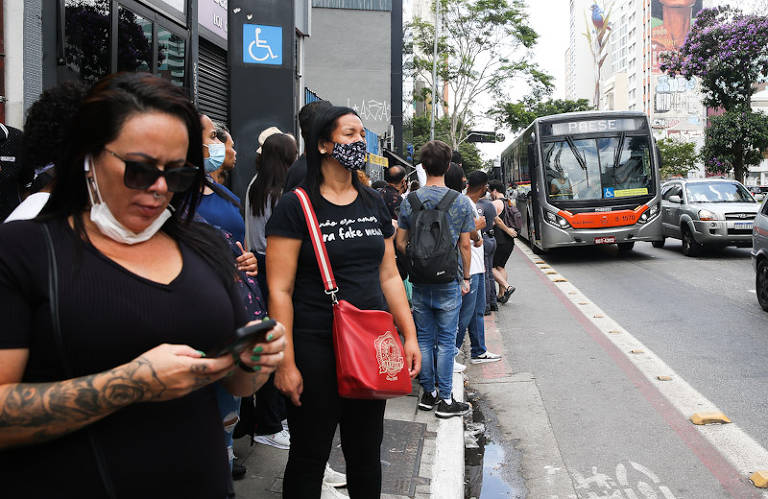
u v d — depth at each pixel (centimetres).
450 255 432
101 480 129
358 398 243
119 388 121
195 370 126
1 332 120
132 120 130
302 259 248
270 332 134
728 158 3097
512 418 487
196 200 155
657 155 1420
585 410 497
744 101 3077
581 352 664
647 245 1752
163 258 144
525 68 3344
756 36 2891
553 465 403
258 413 371
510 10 3192
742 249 1525
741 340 688
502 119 3516
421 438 407
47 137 204
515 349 687
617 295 993
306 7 1471
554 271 1283
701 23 3025
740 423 459
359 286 251
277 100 725
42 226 130
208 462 145
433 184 452
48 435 121
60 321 124
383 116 2522
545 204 1422
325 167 255
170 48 841
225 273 156
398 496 327
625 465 399
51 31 578
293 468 251
